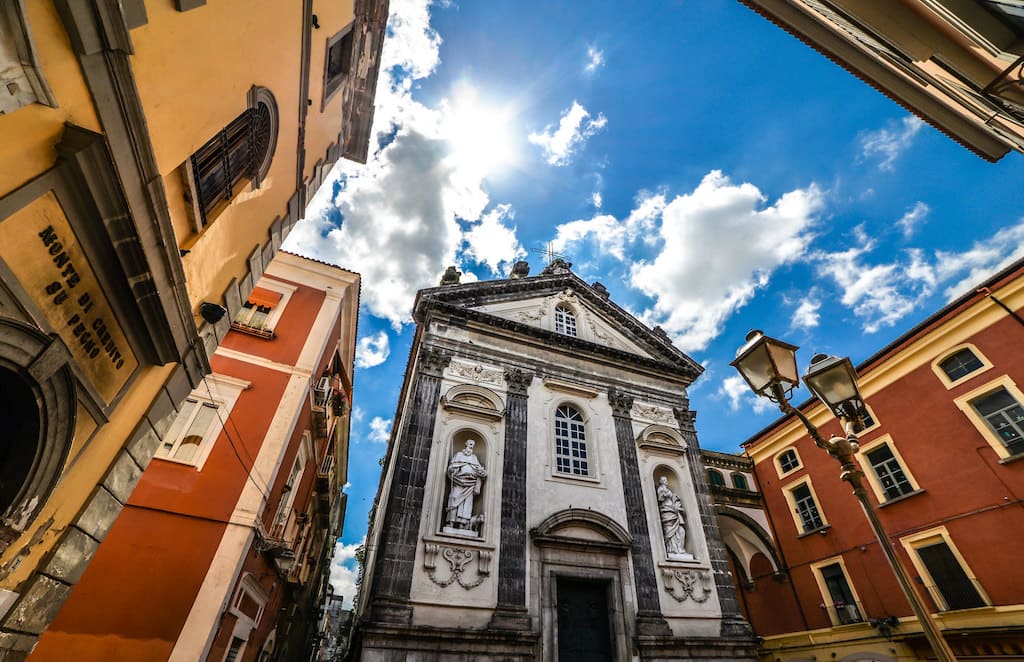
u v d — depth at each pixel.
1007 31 3.53
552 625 11.90
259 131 7.81
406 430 13.52
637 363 19.00
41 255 4.20
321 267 15.92
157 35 4.61
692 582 14.30
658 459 16.78
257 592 11.97
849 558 20.22
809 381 5.54
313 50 9.03
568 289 20.73
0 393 4.45
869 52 5.59
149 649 8.51
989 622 15.04
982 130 5.62
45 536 5.23
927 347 19.14
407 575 11.23
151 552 9.41
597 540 13.62
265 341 13.57
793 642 21.58
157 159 5.20
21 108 3.62
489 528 12.73
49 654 7.90
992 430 16.52
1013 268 16.84
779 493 24.64
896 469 19.30
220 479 10.74
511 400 15.52
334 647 47.38
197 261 6.93
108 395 5.51
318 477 18.50
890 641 17.62
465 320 16.73
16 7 3.35
